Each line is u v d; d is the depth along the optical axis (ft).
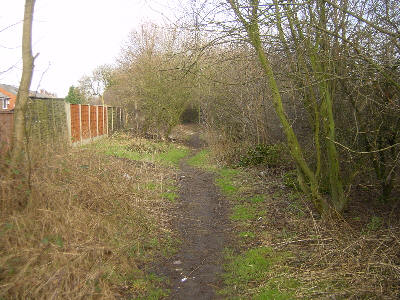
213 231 23.79
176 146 73.56
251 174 42.11
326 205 22.82
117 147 54.34
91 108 59.82
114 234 18.93
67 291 12.92
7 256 13.08
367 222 22.29
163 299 15.11
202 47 22.77
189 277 17.19
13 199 16.07
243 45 24.53
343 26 20.63
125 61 80.74
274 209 27.61
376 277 14.79
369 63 19.36
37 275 13.17
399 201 24.21
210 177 43.09
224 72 41.16
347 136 25.11
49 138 23.84
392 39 18.79
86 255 15.40
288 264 17.79
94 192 21.44
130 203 23.59
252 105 48.73
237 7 20.89
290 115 33.60
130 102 82.43
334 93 23.08
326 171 27.09
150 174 37.99
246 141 51.37
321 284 15.31
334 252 17.57
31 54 18.37
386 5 20.16
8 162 16.67
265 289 15.52
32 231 15.07
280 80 25.62
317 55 21.56
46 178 18.35
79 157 25.07
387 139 23.58
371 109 22.25
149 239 21.20
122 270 16.70
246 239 22.03
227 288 16.03
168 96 71.26
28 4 18.10
